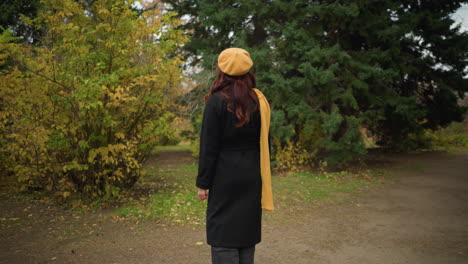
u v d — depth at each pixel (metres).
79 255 3.13
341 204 5.27
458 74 12.39
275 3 7.55
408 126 11.91
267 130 1.93
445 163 10.12
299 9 7.88
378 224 4.20
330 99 8.15
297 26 8.06
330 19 8.10
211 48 9.09
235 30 8.34
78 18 4.91
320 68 7.41
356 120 7.71
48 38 4.83
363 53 8.66
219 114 1.79
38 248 3.30
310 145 9.42
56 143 4.59
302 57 7.57
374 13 8.87
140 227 3.98
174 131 5.43
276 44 8.02
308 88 7.74
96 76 4.43
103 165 4.78
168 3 11.29
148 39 5.07
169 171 8.80
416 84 12.48
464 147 14.99
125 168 5.20
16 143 4.90
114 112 4.84
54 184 5.18
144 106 5.03
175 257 3.09
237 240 1.83
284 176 7.92
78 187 5.19
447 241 3.54
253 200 1.87
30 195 5.50
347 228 4.03
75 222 4.16
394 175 8.07
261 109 1.88
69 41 4.54
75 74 4.62
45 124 4.86
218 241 1.83
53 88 4.61
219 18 7.73
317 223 4.24
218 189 1.83
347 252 3.25
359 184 6.91
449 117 13.13
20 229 3.88
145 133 5.02
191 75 7.78
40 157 4.87
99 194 5.01
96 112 4.67
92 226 4.01
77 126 4.66
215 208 1.84
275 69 7.83
